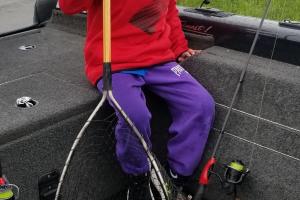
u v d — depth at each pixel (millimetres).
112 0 1720
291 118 1681
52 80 1893
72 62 2133
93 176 1794
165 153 1989
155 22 1804
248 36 1949
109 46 1331
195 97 1770
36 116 1573
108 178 1854
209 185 1916
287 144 1702
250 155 1798
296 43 1835
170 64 1836
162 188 1455
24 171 1558
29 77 1934
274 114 1717
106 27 1326
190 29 2119
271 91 1708
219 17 2064
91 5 1774
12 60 2170
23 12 2633
